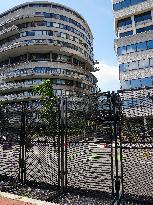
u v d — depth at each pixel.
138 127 7.36
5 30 61.94
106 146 7.84
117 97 7.73
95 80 73.88
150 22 39.22
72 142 8.44
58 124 8.66
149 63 35.84
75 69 62.00
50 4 63.69
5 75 59.50
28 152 9.46
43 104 9.22
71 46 63.62
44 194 7.83
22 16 60.28
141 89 7.50
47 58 60.56
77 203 6.96
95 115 8.04
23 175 9.46
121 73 37.50
